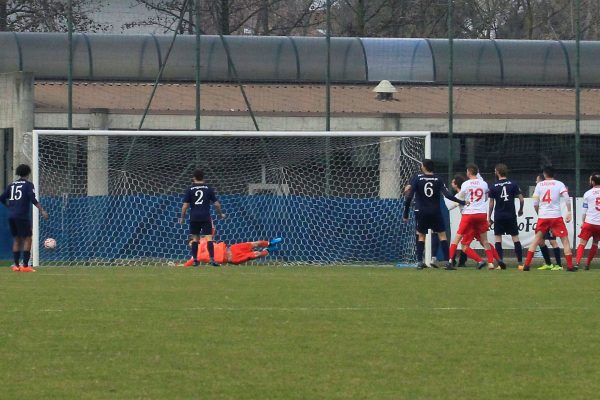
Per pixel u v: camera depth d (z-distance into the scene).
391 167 97.25
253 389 30.81
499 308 48.78
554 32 170.38
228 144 101.38
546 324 43.41
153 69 123.50
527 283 62.28
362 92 125.75
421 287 59.31
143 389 30.75
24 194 74.75
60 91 121.56
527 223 91.50
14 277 67.06
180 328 41.81
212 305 49.50
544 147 121.94
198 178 80.50
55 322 43.31
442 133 117.50
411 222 91.25
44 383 31.53
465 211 77.75
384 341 38.91
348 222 92.94
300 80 125.44
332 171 102.88
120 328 41.72
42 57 123.62
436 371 33.53
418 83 127.44
